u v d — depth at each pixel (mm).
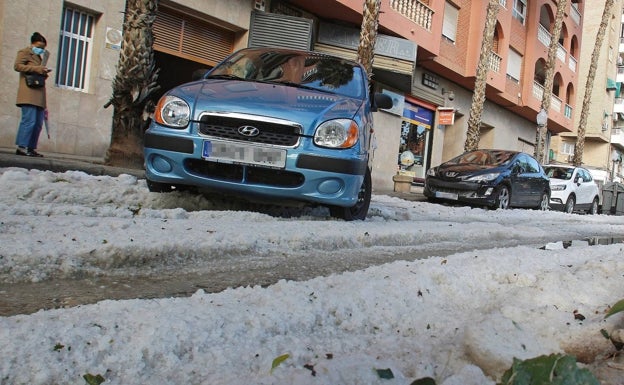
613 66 52188
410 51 17266
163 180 5570
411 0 18219
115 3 11656
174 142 5391
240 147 5316
